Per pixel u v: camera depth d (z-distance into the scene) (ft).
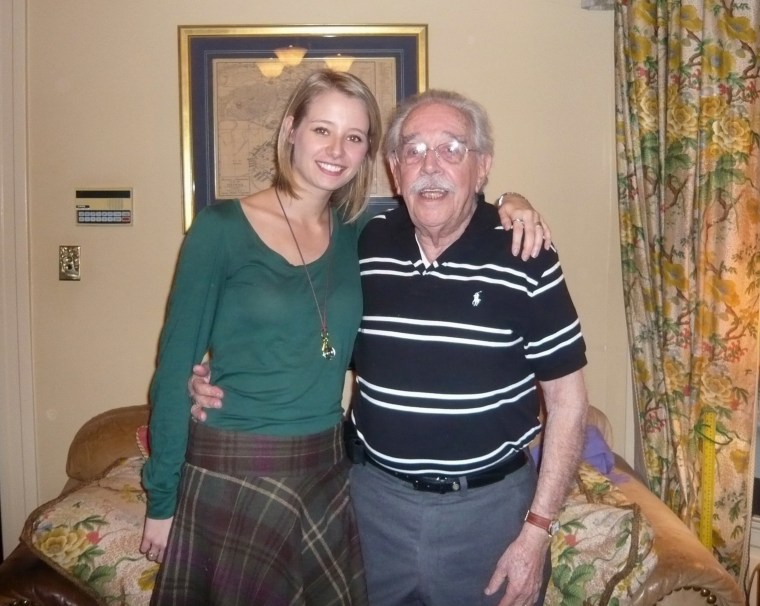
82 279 7.58
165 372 4.19
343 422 4.80
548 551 4.68
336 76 4.45
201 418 4.29
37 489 7.75
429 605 4.54
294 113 4.47
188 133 7.39
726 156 6.00
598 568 4.92
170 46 7.38
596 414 7.36
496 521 4.43
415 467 4.40
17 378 7.61
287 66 7.36
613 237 7.64
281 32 7.32
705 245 6.17
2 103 7.34
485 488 4.42
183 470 4.33
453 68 7.47
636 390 7.23
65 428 7.73
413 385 4.35
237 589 4.15
